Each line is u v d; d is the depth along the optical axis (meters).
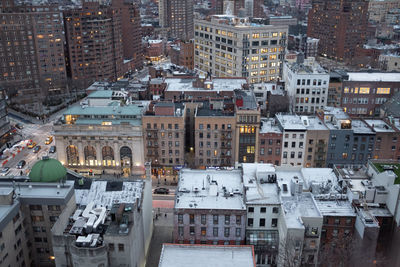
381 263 85.38
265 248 89.38
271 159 139.75
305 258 85.50
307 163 138.25
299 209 88.00
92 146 143.75
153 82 198.12
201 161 145.88
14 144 178.12
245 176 101.00
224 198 94.31
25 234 88.38
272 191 95.88
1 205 82.44
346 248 84.38
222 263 73.19
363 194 92.81
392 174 91.44
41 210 87.56
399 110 161.00
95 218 82.31
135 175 147.12
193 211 89.06
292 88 186.88
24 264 88.31
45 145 180.00
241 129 137.88
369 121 143.25
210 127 140.38
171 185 142.75
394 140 133.12
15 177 97.00
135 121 144.75
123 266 78.56
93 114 145.88
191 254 75.56
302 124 138.12
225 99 161.25
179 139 143.25
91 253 74.62
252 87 192.00
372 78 191.38
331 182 100.19
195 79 194.38
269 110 180.50
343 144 134.38
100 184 97.31
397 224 85.88
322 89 183.50
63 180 91.06
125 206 80.75
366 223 83.00
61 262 79.38
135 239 82.56
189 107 154.25
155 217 121.25
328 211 87.94
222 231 90.88
